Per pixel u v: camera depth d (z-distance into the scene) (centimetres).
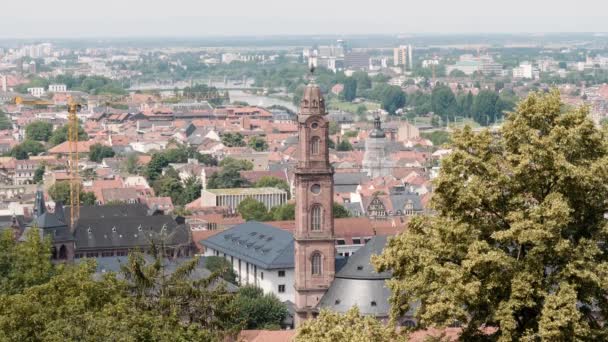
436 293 19038
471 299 18662
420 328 19850
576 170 18950
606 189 19288
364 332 18962
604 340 18688
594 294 18912
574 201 19312
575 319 18200
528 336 18400
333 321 19338
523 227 18688
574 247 18988
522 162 19038
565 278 18788
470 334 19250
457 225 19325
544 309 18350
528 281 18675
